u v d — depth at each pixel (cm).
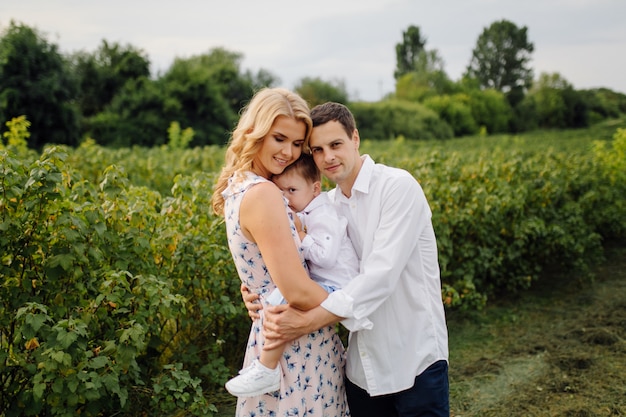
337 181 225
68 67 2608
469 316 534
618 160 864
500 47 7912
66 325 261
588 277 628
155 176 736
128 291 307
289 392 217
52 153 304
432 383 230
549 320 520
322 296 211
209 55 5369
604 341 465
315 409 221
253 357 226
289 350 217
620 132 913
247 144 212
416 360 228
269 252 205
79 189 332
